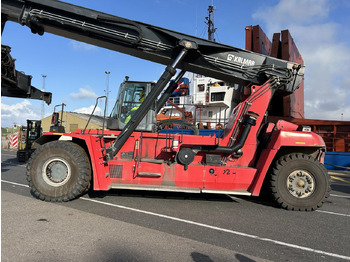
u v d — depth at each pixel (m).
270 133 5.42
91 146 4.74
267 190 5.47
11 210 4.07
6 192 5.26
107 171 4.96
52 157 4.70
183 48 5.20
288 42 10.52
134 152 5.41
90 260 2.53
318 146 5.00
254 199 5.74
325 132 12.57
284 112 11.02
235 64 5.50
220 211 4.57
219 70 5.50
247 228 3.75
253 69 5.51
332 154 12.23
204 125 14.13
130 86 5.87
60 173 4.73
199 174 5.07
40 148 4.75
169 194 5.75
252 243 3.20
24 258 2.51
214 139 5.37
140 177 5.09
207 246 3.02
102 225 3.53
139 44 5.28
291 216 4.51
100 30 5.24
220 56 5.49
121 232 3.30
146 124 5.74
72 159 4.70
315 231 3.75
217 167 5.09
